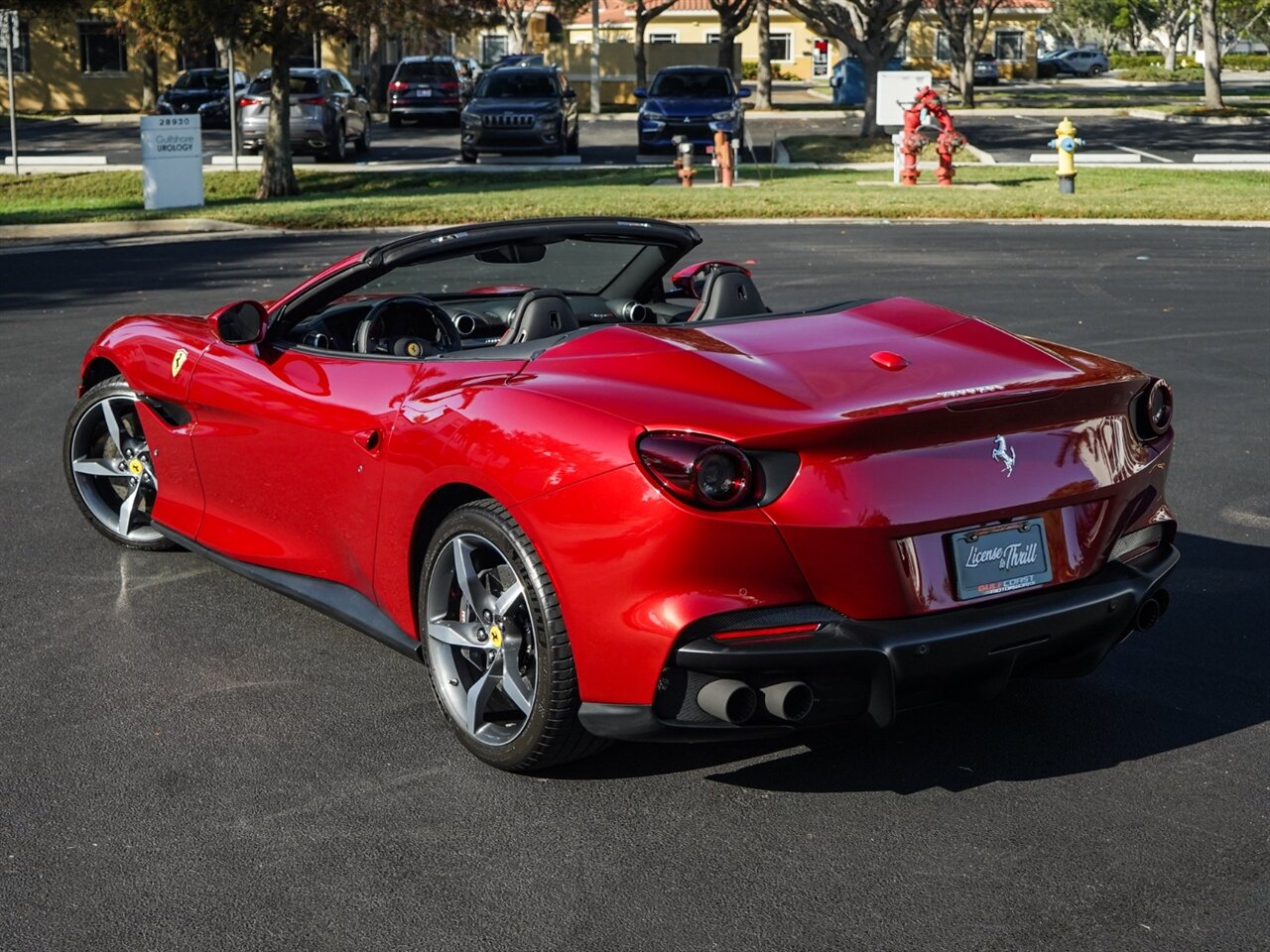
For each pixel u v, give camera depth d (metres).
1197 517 6.29
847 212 19.88
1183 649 4.79
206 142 35.28
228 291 13.80
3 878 3.35
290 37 23.50
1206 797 3.72
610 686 3.49
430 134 38.72
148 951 3.04
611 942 3.07
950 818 3.62
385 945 3.06
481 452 3.74
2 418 8.32
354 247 17.38
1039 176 24.56
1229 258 15.45
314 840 3.53
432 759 4.00
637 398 3.58
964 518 3.53
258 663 4.73
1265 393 8.80
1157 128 36.91
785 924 3.13
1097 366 4.02
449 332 4.80
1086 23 114.88
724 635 3.37
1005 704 4.35
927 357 3.89
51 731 4.19
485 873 3.37
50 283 14.77
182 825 3.61
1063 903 3.20
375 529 4.26
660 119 29.45
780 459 3.39
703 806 3.71
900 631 3.44
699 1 75.38
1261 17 79.50
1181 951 3.00
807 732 4.16
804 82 74.56
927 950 3.02
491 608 3.86
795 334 4.05
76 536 6.13
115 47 50.25
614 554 3.41
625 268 5.07
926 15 61.31
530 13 66.94
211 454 5.08
